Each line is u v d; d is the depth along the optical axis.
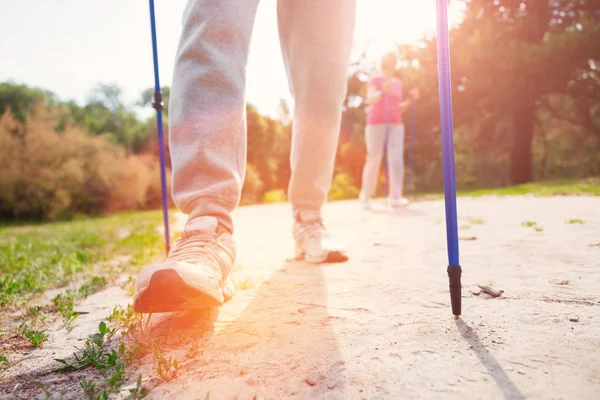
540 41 14.88
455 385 0.86
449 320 1.25
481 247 2.49
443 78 1.24
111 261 3.21
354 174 19.41
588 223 3.21
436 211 5.27
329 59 1.99
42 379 1.03
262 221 6.02
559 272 1.76
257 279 1.98
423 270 1.99
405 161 19.67
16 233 9.56
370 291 1.66
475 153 21.75
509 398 0.81
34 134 21.53
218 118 1.44
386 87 5.68
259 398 0.87
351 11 2.04
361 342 1.13
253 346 1.14
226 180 1.44
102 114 31.30
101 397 0.91
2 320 1.65
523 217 3.95
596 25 13.03
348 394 0.86
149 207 24.05
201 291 1.18
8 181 20.89
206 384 0.94
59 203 21.31
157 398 0.89
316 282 1.86
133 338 1.27
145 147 28.03
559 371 0.89
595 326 1.14
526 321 1.20
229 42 1.47
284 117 25.56
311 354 1.07
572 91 14.93
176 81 1.47
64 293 2.10
